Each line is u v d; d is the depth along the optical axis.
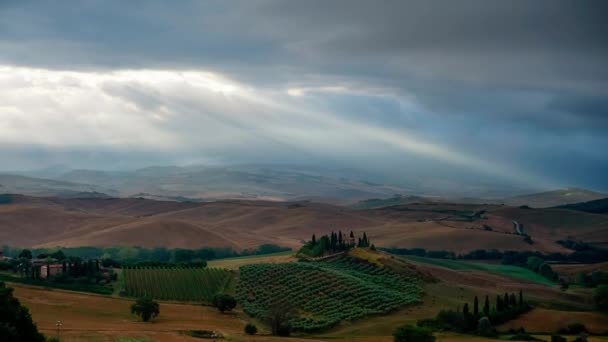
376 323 153.50
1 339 87.50
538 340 136.00
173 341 115.12
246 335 130.62
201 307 167.88
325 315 157.12
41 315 138.12
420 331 123.44
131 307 148.50
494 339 136.88
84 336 114.56
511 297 169.25
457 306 175.12
